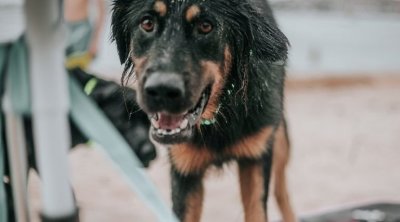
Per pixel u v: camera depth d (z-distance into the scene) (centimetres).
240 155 258
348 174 481
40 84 106
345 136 616
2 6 138
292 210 334
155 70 189
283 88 292
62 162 109
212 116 237
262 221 258
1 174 132
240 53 234
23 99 113
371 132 639
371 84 995
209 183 446
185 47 201
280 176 323
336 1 2003
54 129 108
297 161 515
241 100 240
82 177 448
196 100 197
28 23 103
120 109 175
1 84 116
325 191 435
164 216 115
